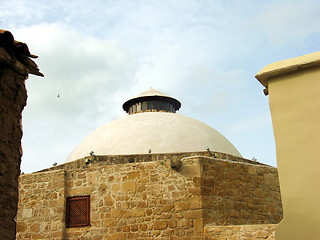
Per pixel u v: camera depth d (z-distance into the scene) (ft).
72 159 64.03
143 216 46.60
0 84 20.08
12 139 20.36
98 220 48.01
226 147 66.03
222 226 43.09
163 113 71.67
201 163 46.96
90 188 49.42
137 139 62.28
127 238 46.39
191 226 44.78
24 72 21.40
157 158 55.88
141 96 76.02
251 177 50.52
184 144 62.03
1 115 19.93
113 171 49.11
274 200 51.01
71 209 49.49
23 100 21.34
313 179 17.67
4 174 19.57
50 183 50.70
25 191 51.37
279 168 18.44
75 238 48.11
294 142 18.44
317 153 17.88
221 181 47.80
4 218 19.17
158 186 47.09
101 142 63.82
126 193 47.85
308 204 17.47
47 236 48.73
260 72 19.86
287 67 19.12
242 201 48.57
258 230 40.65
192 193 45.80
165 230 45.50
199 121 72.33
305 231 17.20
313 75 18.76
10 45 20.70
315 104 18.40
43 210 49.90
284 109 19.01
